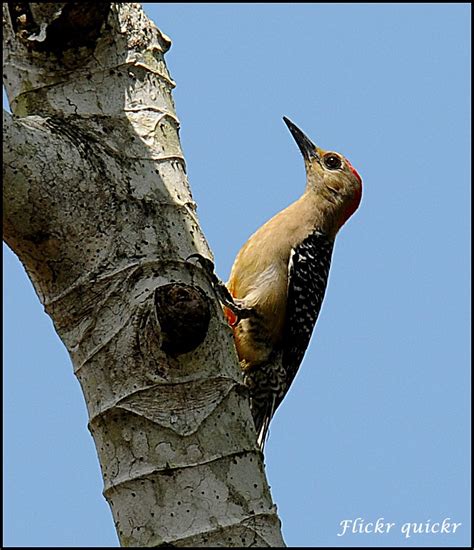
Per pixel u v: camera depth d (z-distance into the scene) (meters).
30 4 9.28
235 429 7.80
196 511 7.32
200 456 7.52
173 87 9.80
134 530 7.33
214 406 7.76
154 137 9.09
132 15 9.68
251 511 7.44
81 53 9.29
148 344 7.71
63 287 8.11
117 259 8.14
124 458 7.55
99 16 9.10
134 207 8.43
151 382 7.67
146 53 9.57
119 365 7.77
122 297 7.99
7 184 7.77
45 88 9.18
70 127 8.58
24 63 9.29
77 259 8.10
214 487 7.45
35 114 9.11
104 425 7.70
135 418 7.60
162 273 8.18
